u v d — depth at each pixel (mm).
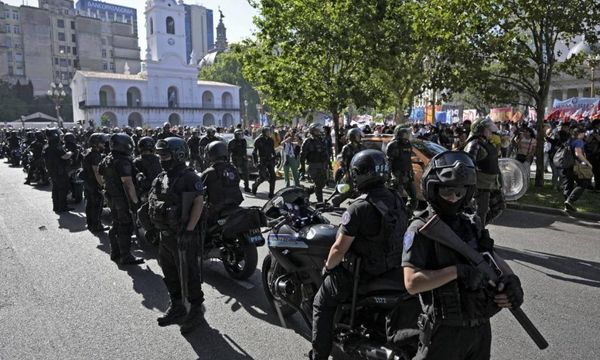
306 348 3984
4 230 8633
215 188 5711
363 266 3041
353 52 14125
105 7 139875
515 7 11180
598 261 6121
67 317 4684
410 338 2658
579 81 52625
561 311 4543
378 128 20031
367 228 2920
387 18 13758
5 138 28094
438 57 13594
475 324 2064
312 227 3988
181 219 4184
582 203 9906
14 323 4555
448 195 2066
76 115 77312
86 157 8320
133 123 75812
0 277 5922
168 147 4246
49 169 10305
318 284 3818
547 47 11523
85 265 6426
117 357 3869
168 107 77625
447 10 11695
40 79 100375
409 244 2109
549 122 19797
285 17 14172
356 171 2977
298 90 14719
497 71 12680
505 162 8734
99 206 8477
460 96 33969
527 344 3904
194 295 4344
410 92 16062
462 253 2002
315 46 13992
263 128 11812
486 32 11641
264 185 14391
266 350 3955
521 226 8242
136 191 6438
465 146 6066
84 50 107875
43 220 9562
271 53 15750
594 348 3818
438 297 2062
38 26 99562
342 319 3338
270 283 4543
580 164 8844
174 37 79188
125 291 5410
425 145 9648
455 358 2092
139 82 76125
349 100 14570
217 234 5773
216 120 84125
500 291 1989
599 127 12508
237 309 4852
